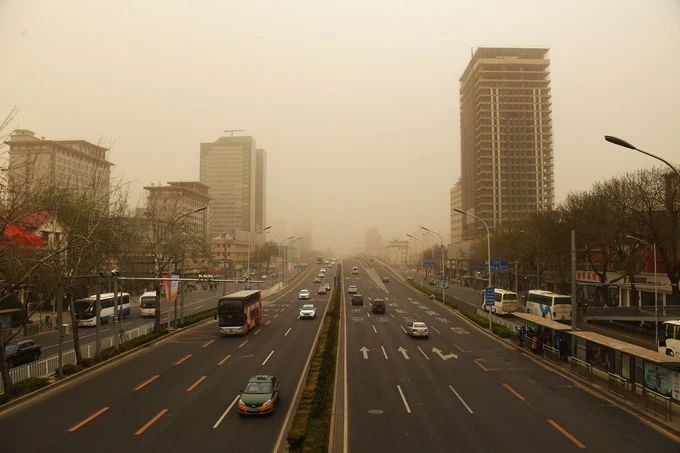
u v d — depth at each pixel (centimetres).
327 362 3098
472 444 1920
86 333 5156
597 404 2488
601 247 5988
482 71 17275
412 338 4631
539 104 17212
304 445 1834
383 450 1861
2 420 2253
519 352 3956
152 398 2600
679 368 2255
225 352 3941
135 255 5962
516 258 8438
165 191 12162
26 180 2816
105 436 2022
